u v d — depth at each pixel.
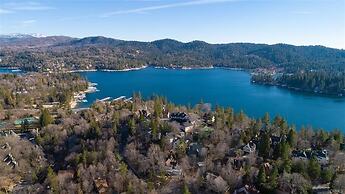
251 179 197.00
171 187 197.38
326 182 194.50
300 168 199.12
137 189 194.25
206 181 197.88
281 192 184.50
